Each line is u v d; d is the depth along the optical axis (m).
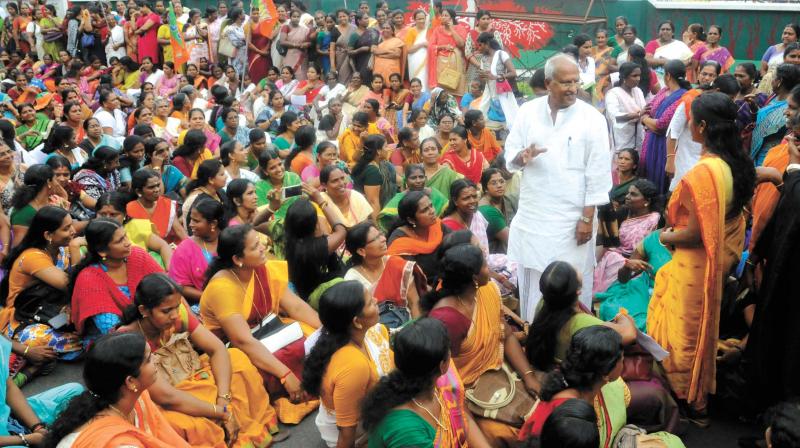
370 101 9.01
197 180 6.32
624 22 11.26
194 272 5.07
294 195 5.52
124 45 15.33
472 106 9.93
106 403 2.92
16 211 5.77
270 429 4.22
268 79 12.47
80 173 6.87
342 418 3.54
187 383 3.88
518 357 3.96
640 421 3.96
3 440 3.34
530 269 5.00
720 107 3.95
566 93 4.54
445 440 3.08
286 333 4.29
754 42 12.59
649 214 5.66
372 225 4.77
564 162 4.64
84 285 4.72
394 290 4.70
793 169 4.04
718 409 4.40
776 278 3.95
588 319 3.73
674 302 4.14
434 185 6.77
